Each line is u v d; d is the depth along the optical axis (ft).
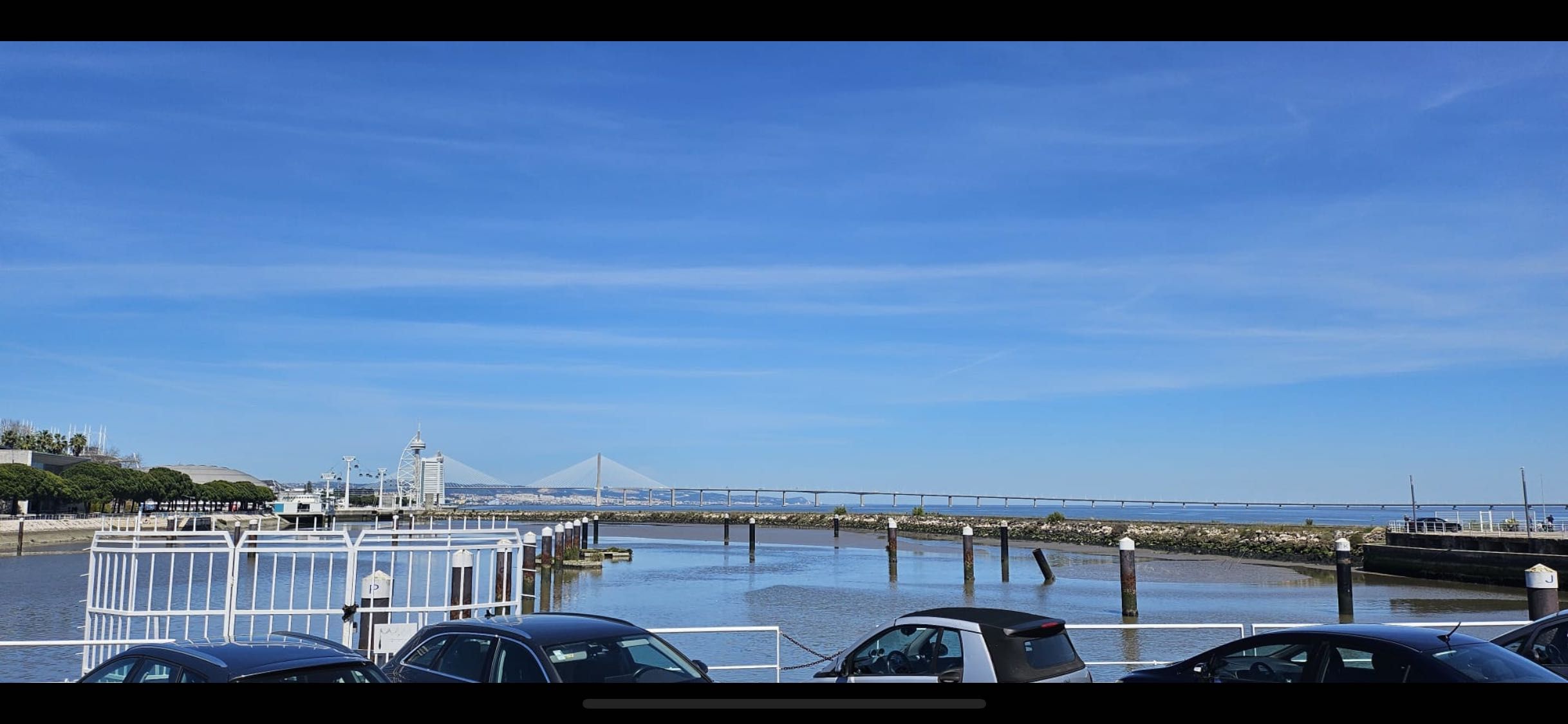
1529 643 36.27
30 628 86.89
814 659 68.49
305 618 83.15
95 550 52.49
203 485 400.26
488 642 30.78
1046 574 131.64
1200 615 96.99
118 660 28.89
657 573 149.79
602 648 30.07
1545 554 115.65
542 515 400.47
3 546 224.33
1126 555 93.20
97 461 384.68
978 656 31.32
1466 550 131.85
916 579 139.23
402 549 57.47
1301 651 31.09
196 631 74.38
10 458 328.70
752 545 176.96
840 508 334.85
